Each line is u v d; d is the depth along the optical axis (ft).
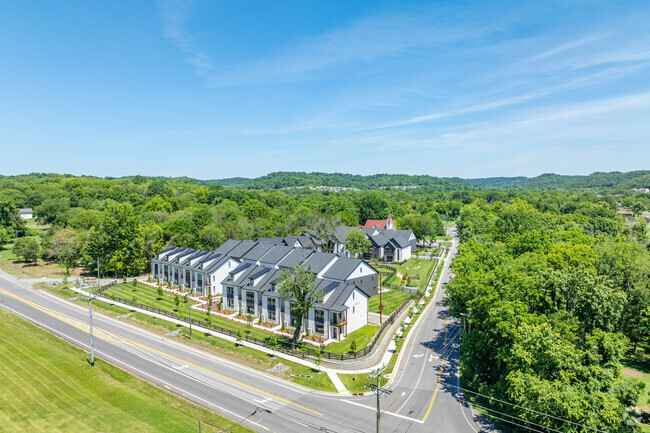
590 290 158.20
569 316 152.25
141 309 253.03
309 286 190.60
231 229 412.16
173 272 319.68
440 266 397.39
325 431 127.54
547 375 124.88
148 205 546.26
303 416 136.46
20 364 165.99
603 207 635.25
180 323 227.40
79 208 540.11
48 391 145.59
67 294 282.56
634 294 191.93
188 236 371.56
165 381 159.53
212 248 379.35
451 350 197.67
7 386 147.23
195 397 147.43
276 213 514.68
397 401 148.77
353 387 159.02
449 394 154.61
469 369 165.37
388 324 226.79
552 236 341.82
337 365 175.11
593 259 222.48
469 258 214.90
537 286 169.27
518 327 139.85
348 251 414.41
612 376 116.88
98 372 164.86
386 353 193.36
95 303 263.49
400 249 413.59
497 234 393.09
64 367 165.78
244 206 582.35
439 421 134.82
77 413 132.16
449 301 234.38
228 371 170.71
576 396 110.83
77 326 220.64
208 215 440.04
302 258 258.37
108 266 331.16
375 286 284.00
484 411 142.00
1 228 458.09
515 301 151.94
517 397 123.54
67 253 351.67
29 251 374.22
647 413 132.16
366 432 127.13
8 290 289.94
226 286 257.55
